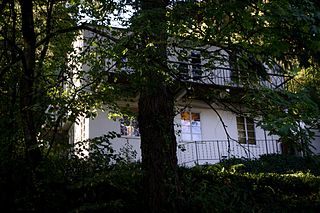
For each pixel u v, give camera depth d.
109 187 8.76
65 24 10.29
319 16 6.18
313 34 6.36
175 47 7.59
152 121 8.34
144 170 8.05
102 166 7.98
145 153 8.30
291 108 6.50
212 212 9.61
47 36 9.16
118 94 8.18
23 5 8.91
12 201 7.34
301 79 9.15
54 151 7.63
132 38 7.03
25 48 8.73
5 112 8.12
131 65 7.30
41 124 7.68
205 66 8.01
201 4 6.84
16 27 10.02
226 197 10.95
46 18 10.60
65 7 10.51
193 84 8.38
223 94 8.34
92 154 7.61
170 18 6.86
